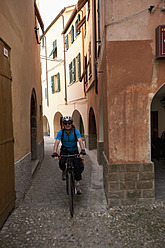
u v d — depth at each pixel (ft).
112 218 11.93
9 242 9.78
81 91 44.86
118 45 13.29
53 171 24.38
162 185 16.98
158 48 12.76
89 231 10.66
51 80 68.23
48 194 16.31
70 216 12.27
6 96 12.12
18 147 14.38
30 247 9.42
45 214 12.55
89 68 33.65
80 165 14.10
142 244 9.49
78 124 55.01
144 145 13.58
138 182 13.58
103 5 14.65
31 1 23.41
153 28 13.24
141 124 13.53
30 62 21.47
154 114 28.71
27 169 17.15
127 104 13.46
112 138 13.56
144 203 13.66
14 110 13.69
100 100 20.81
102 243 9.66
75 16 45.44
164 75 13.35
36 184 19.15
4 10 12.09
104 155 16.44
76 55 46.55
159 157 26.63
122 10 13.20
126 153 13.58
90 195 15.81
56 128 68.85
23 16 17.72
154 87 13.41
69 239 10.01
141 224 11.16
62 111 60.75
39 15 28.14
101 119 26.09
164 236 10.01
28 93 19.19
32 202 14.60
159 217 11.82
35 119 25.50
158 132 28.45
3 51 11.77
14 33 14.23
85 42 38.86
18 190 13.89
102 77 17.02
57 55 61.67
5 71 12.05
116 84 13.41
